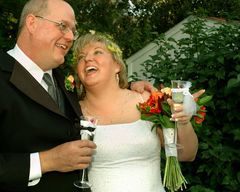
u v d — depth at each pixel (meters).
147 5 13.52
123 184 2.91
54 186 2.65
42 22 2.76
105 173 2.95
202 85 4.55
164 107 2.89
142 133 3.02
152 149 3.02
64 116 2.72
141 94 3.30
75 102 3.03
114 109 3.16
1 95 2.55
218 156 4.03
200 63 4.55
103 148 2.95
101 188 2.94
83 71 3.13
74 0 7.57
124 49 10.12
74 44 3.20
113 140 2.97
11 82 2.59
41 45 2.74
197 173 4.39
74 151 2.51
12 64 2.67
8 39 5.41
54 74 3.01
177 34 7.40
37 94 2.65
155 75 4.91
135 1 13.16
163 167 4.09
